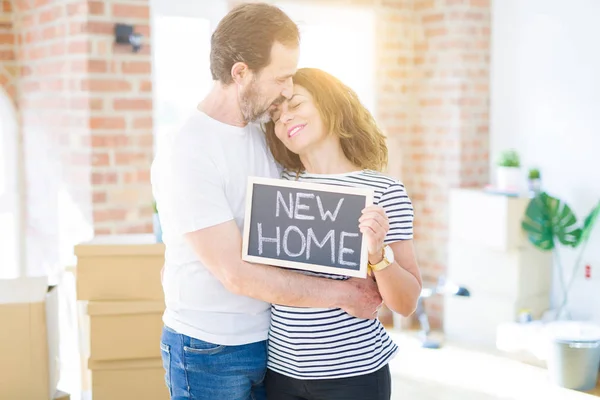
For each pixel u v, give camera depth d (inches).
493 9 195.6
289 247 70.4
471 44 193.5
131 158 150.3
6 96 171.0
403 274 71.0
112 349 98.3
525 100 189.6
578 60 176.9
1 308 93.3
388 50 201.8
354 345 71.7
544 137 185.8
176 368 72.4
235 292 69.4
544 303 184.2
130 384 99.4
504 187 179.9
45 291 99.3
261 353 74.3
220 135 71.3
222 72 71.1
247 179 71.8
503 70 194.4
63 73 152.1
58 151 156.9
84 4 143.3
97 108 145.6
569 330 161.0
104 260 98.0
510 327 173.9
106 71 146.2
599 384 161.3
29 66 166.6
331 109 74.0
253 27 68.9
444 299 197.2
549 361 159.9
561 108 181.3
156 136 171.0
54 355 101.0
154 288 98.8
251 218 70.8
